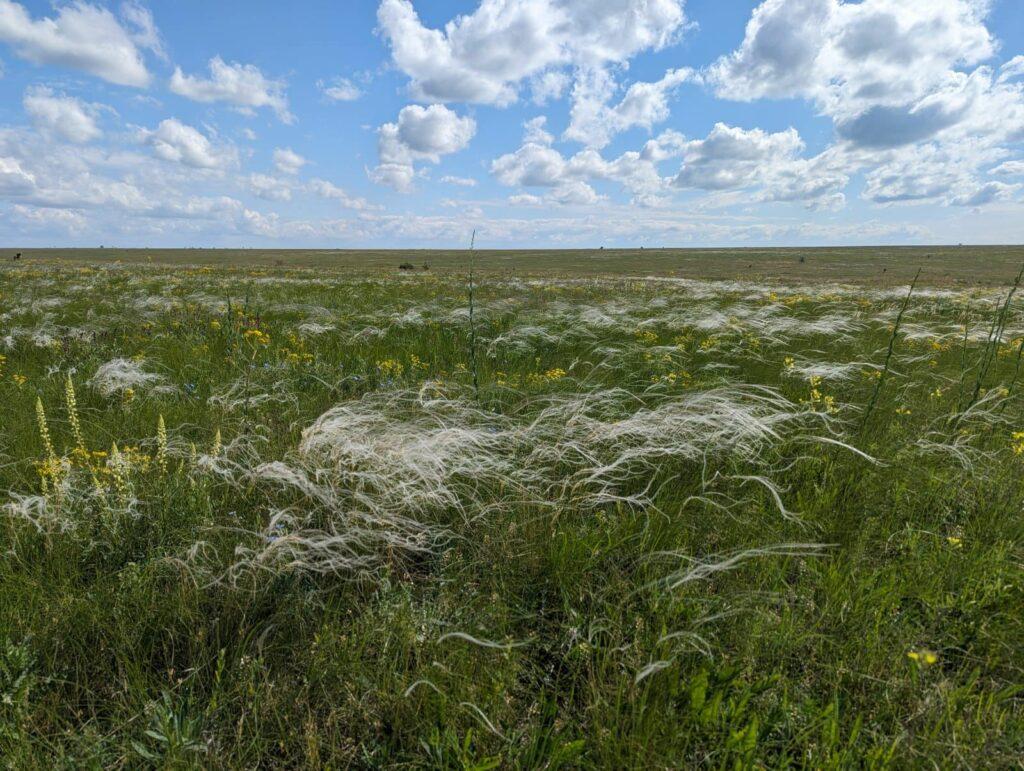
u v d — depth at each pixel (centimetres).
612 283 2803
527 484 364
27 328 944
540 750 183
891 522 322
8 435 429
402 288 2108
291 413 502
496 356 793
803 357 834
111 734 190
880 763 176
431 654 221
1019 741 182
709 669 212
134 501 301
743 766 175
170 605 238
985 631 231
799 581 271
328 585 268
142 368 667
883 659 217
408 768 183
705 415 426
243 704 201
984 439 449
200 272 3212
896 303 1680
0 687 195
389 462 357
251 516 318
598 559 277
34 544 281
